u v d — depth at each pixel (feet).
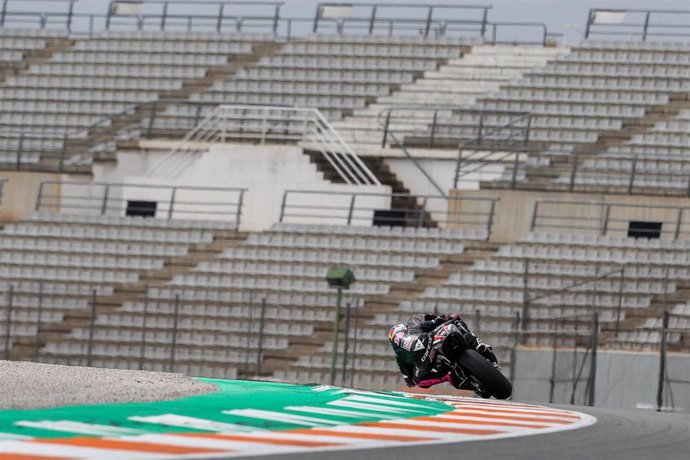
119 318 359.46
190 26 512.22
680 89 436.35
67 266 381.40
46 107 480.23
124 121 467.11
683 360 278.26
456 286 346.33
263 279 362.74
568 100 439.22
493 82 458.50
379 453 104.01
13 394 134.72
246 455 98.99
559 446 116.47
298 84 471.21
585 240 353.72
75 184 430.20
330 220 406.41
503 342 321.11
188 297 363.35
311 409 144.66
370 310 345.72
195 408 136.15
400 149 422.41
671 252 346.95
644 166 403.13
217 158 418.10
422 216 377.30
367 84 467.93
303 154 417.90
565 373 295.28
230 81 476.13
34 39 507.30
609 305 332.80
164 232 387.96
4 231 394.73
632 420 155.94
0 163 443.73
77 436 105.40
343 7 508.53
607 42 460.55
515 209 378.32
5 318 367.45
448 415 148.05
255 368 341.62
